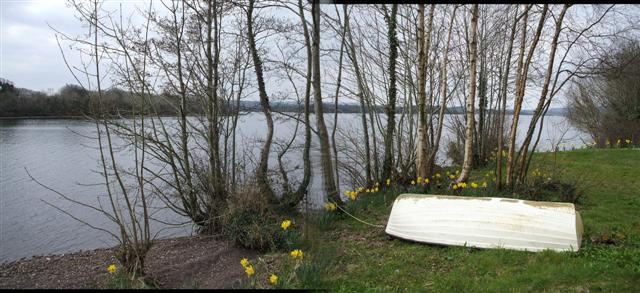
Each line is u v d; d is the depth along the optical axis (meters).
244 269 5.39
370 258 5.38
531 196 8.11
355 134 11.02
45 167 13.30
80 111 7.53
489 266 4.77
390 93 10.29
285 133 8.73
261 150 8.37
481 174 12.04
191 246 6.84
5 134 18.61
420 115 8.59
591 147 17.69
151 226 8.62
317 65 6.66
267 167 8.02
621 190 9.05
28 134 19.17
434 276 4.69
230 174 8.17
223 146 8.58
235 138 8.38
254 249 6.35
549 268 4.50
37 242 7.75
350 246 5.90
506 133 16.47
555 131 16.00
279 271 5.09
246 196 7.26
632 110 19.70
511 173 8.53
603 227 6.26
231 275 5.21
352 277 4.82
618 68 8.49
